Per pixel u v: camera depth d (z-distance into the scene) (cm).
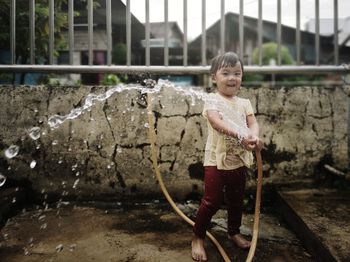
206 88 270
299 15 284
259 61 284
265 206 274
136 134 270
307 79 1278
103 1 306
